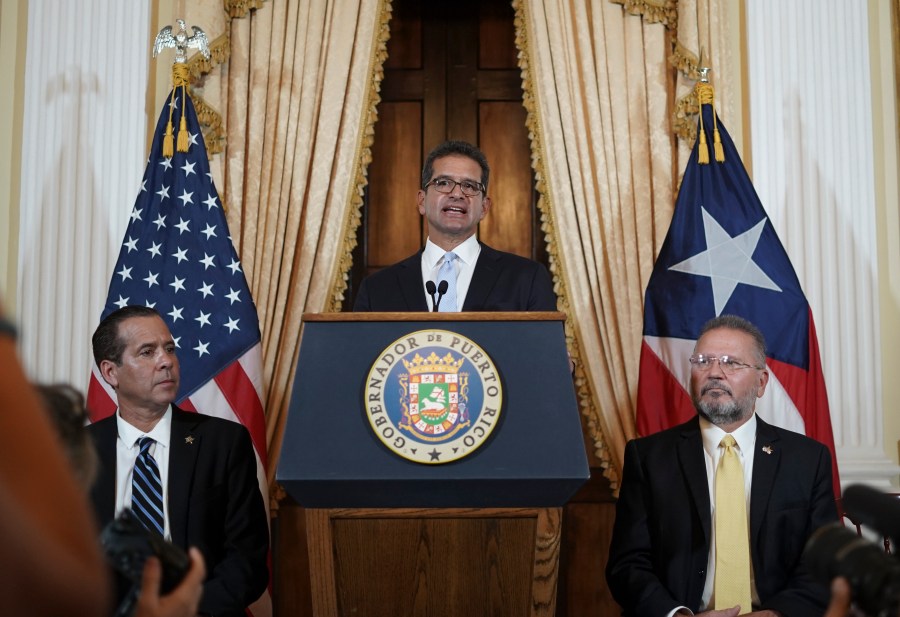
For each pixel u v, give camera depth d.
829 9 4.34
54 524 0.60
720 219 3.88
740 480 2.83
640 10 4.28
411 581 2.03
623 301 4.14
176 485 2.88
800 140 4.27
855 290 4.18
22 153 4.17
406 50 4.76
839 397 4.12
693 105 4.14
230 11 4.25
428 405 1.92
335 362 1.97
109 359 2.92
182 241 3.82
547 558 1.97
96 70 4.23
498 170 4.70
